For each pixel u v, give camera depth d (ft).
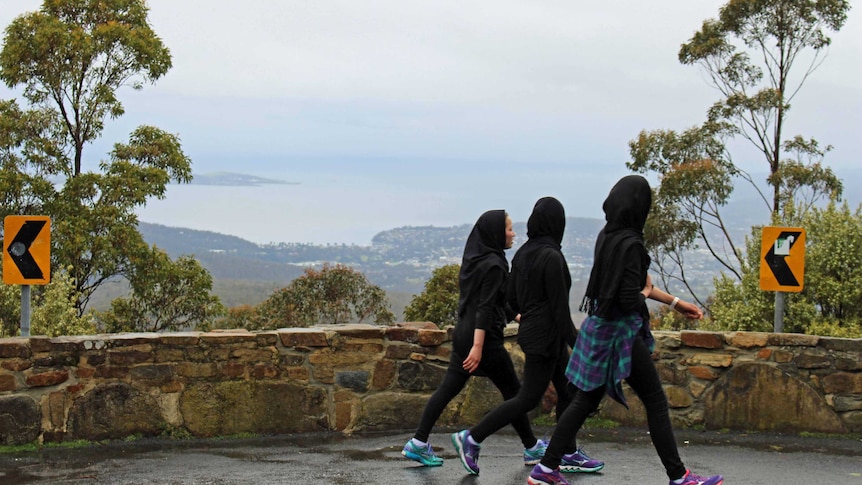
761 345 27.89
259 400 27.45
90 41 83.05
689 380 28.27
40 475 22.41
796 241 29.60
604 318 19.71
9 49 82.38
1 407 25.40
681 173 89.25
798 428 27.63
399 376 28.43
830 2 93.15
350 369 28.14
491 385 28.81
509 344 29.35
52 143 82.28
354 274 92.43
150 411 26.58
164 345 26.73
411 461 24.08
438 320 79.87
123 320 78.89
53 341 25.89
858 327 42.16
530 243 21.75
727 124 95.09
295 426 27.71
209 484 21.48
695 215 91.30
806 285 44.45
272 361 27.61
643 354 19.85
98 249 77.71
